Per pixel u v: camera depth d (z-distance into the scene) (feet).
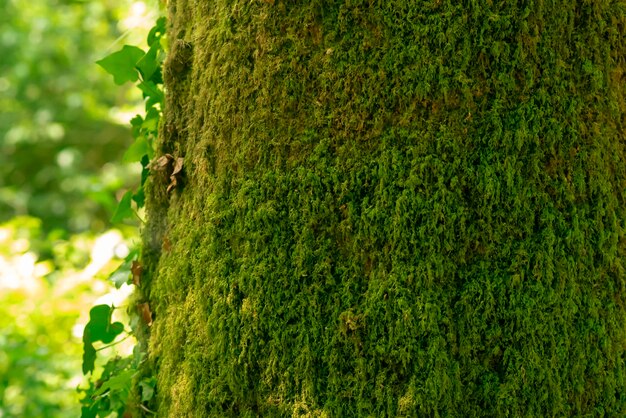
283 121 5.81
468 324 5.72
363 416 5.71
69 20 20.20
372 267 5.74
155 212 6.23
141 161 6.44
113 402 6.40
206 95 5.95
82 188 19.47
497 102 5.71
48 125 19.86
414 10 5.70
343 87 5.75
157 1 6.77
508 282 5.72
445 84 5.70
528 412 5.71
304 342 5.76
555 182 5.74
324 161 5.77
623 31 5.81
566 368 5.74
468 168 5.72
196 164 5.98
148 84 6.45
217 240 5.89
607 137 5.80
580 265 5.77
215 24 5.93
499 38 5.70
